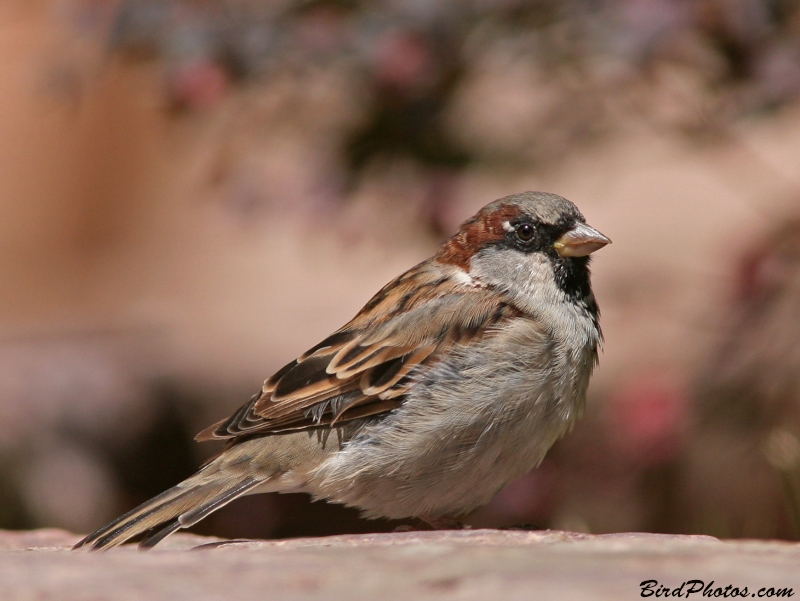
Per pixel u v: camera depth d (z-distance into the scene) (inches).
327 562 214.8
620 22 392.5
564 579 193.3
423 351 328.2
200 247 850.1
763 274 456.8
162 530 304.2
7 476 521.3
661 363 508.4
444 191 448.1
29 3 492.4
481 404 323.3
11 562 223.8
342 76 432.5
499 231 353.7
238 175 459.8
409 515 338.3
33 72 454.3
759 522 449.7
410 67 416.2
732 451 456.8
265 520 540.1
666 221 701.3
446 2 414.9
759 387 457.4
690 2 387.5
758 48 398.3
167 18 425.4
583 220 353.7
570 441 464.4
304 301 708.7
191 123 453.1
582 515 459.8
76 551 262.2
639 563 209.5
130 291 813.2
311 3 429.4
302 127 461.1
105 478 537.3
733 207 700.0
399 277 364.2
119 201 934.4
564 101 462.3
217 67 420.5
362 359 328.2
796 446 383.2
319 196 450.9
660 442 443.8
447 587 190.2
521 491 457.7
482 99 465.7
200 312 668.7
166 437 567.8
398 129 448.8
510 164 459.5
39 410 537.0
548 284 346.0
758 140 682.8
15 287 861.2
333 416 324.5
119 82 946.1
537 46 424.5
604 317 590.6
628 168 674.2
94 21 429.4
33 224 944.3
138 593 191.6
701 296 541.0
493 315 334.6
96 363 562.9
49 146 961.5
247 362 610.9
